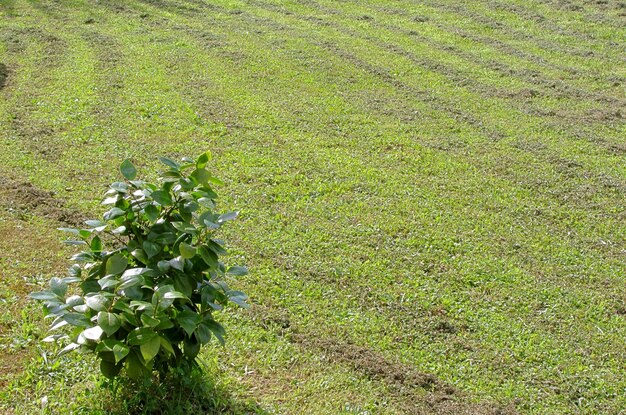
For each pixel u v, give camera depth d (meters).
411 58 13.17
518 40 14.46
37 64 11.91
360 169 8.63
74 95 10.48
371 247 6.89
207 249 4.05
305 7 16.34
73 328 4.35
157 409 4.19
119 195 4.09
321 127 9.89
